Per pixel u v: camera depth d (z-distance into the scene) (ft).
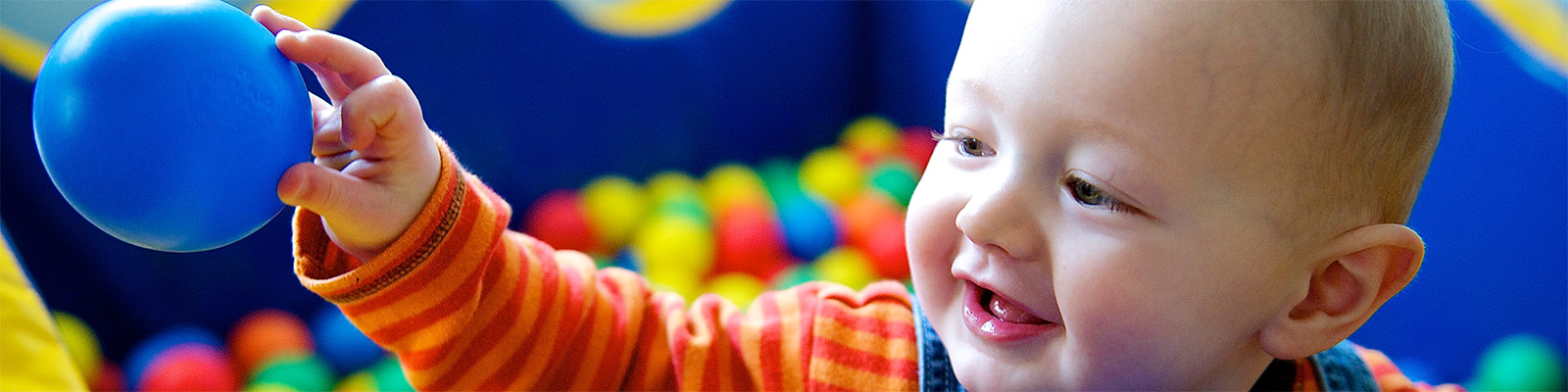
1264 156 1.98
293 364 5.05
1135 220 1.99
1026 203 2.01
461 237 2.22
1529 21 4.75
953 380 2.69
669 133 7.00
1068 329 2.08
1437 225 5.35
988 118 2.07
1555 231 4.65
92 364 4.71
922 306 2.35
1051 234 2.02
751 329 2.81
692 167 7.18
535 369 2.47
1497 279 5.00
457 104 5.84
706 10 7.12
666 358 2.76
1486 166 4.99
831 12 7.89
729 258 6.32
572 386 2.56
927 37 7.56
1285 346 2.19
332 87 2.12
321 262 2.21
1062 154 1.98
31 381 1.94
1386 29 2.05
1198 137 1.92
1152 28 1.91
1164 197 1.95
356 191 1.98
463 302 2.25
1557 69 4.63
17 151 4.61
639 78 6.77
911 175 7.18
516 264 2.51
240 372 5.07
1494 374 4.86
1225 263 2.03
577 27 6.40
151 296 5.08
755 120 7.55
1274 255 2.07
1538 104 4.70
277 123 1.81
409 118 1.99
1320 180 2.06
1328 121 2.02
